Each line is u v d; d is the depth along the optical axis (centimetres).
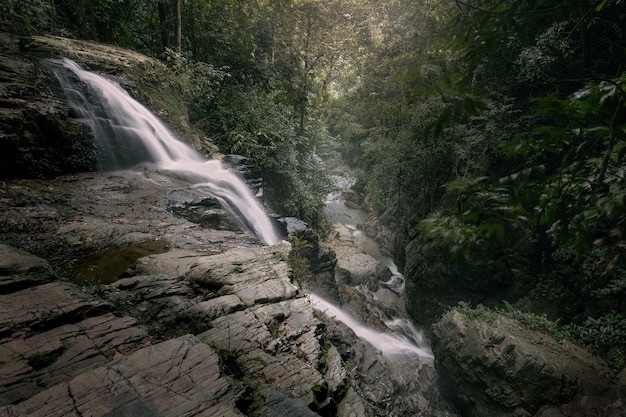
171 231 539
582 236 123
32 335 267
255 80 1480
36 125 621
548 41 749
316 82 2016
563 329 766
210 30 1370
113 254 454
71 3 1180
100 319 302
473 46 150
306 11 1509
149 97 942
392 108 1388
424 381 900
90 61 855
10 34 895
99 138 748
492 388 684
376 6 1439
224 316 354
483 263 966
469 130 1017
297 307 401
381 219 1955
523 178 124
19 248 416
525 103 954
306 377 295
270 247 528
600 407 573
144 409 205
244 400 235
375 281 1397
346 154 2716
